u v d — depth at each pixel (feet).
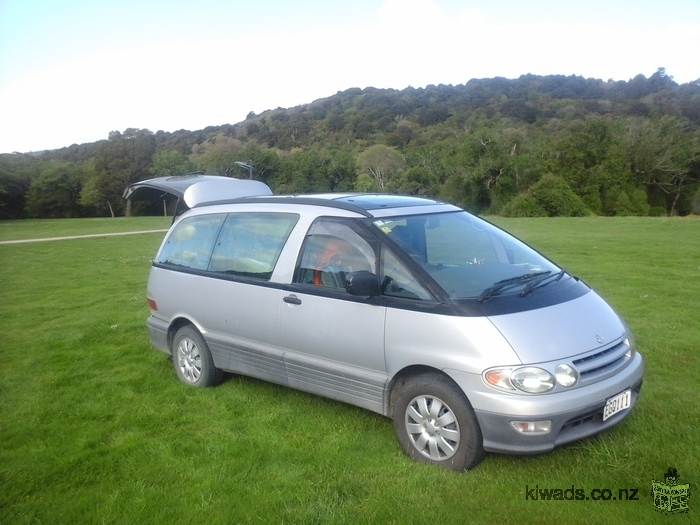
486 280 15.30
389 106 485.56
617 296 33.94
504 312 13.97
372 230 16.03
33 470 15.11
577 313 14.70
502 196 204.44
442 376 14.20
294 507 12.91
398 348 14.66
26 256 71.97
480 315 13.80
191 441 16.43
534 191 181.78
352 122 444.96
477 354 13.39
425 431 14.44
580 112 387.96
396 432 15.05
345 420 17.29
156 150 254.47
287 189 234.17
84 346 26.96
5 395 20.84
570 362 13.33
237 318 18.72
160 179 27.30
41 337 28.81
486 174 205.87
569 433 13.32
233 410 18.43
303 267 17.12
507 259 16.99
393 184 234.38
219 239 20.03
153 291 22.08
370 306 15.25
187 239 21.31
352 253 16.20
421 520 12.26
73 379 22.27
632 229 89.15
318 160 236.84
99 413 18.78
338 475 14.20
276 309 17.47
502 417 13.05
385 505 12.78
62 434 17.37
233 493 13.58
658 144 201.16
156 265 22.20
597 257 52.65
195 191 24.08
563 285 15.85
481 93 496.64
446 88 543.39
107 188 237.45
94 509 13.28
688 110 335.67
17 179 232.12
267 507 12.94
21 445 16.74
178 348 21.26
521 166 207.31
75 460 15.51
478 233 17.69
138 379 21.91
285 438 16.35
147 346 26.53
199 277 20.06
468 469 13.94
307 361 16.80
